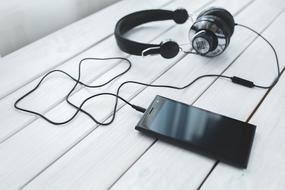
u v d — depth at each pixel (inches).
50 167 22.3
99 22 37.8
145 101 27.1
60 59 32.1
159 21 37.5
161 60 31.7
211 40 29.4
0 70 31.0
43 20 39.4
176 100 27.1
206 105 26.6
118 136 24.2
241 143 22.8
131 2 41.5
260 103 26.6
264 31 35.3
